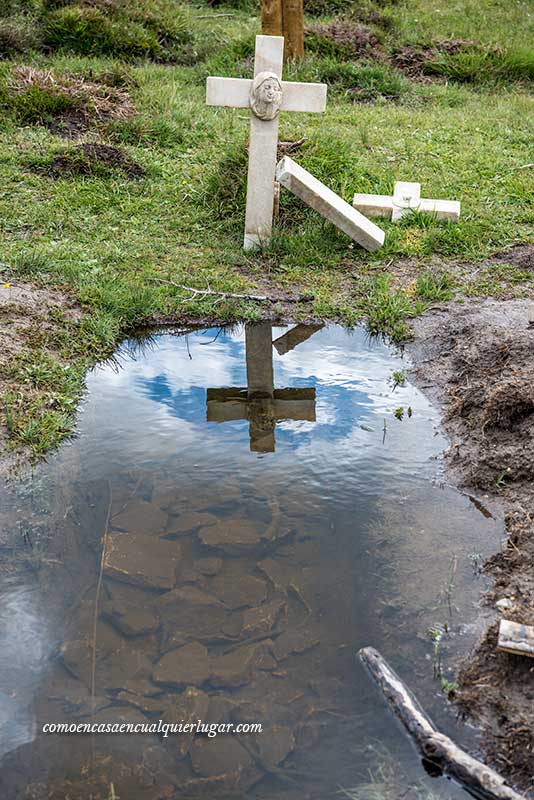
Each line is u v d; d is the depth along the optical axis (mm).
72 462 4324
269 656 3115
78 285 6102
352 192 7836
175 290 6270
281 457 4441
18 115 9109
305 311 6145
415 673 3076
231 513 3930
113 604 3336
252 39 12172
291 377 5367
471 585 3529
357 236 6852
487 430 4602
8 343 5250
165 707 2895
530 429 4469
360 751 2752
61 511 3914
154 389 5168
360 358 5637
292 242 6930
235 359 5598
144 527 3797
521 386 4676
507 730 2830
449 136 9742
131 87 10266
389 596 3447
